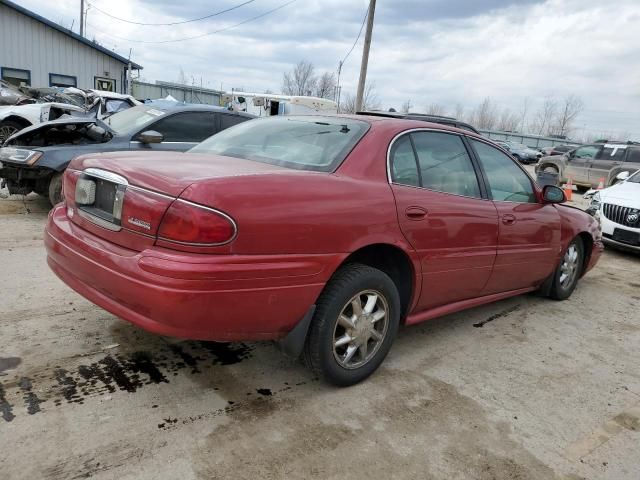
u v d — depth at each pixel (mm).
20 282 4078
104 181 2605
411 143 3242
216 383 2877
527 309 4680
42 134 6719
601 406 3047
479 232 3502
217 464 2223
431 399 2943
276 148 3139
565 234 4609
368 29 20125
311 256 2506
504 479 2320
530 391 3152
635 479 2402
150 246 2301
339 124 3271
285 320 2531
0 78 23531
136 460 2195
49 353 3008
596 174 16172
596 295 5348
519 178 4145
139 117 7066
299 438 2463
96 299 2559
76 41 25531
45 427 2344
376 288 2922
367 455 2387
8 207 6754
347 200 2678
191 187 2236
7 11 23250
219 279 2225
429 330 3992
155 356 3100
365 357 3014
